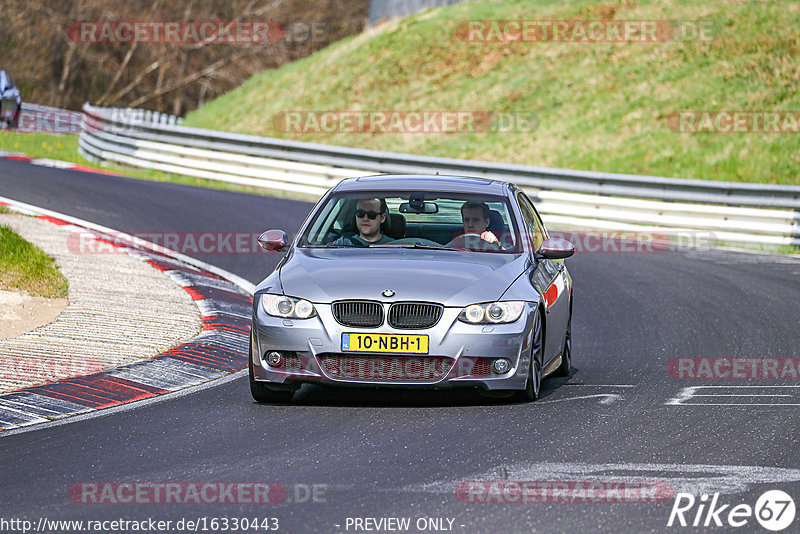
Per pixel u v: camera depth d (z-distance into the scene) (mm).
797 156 95875
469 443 23141
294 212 71938
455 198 31188
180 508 18344
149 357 32344
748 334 40062
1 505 18562
